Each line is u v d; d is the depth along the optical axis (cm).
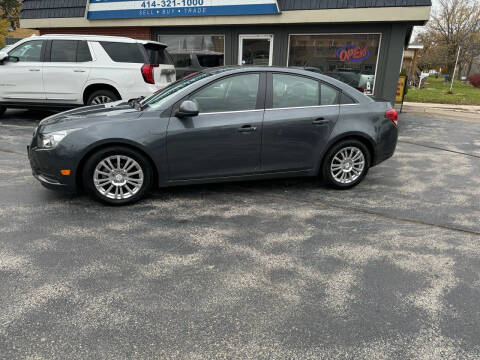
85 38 792
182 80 467
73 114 432
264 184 500
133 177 416
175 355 210
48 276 280
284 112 436
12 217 378
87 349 213
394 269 302
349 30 984
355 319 243
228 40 1084
